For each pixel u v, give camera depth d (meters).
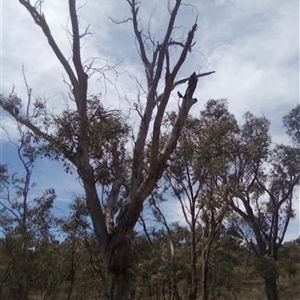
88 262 26.69
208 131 24.27
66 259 27.69
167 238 28.66
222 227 27.14
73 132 14.97
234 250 30.05
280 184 35.44
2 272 26.22
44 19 13.85
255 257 31.86
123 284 12.93
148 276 27.50
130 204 13.14
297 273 38.84
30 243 26.41
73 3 13.66
